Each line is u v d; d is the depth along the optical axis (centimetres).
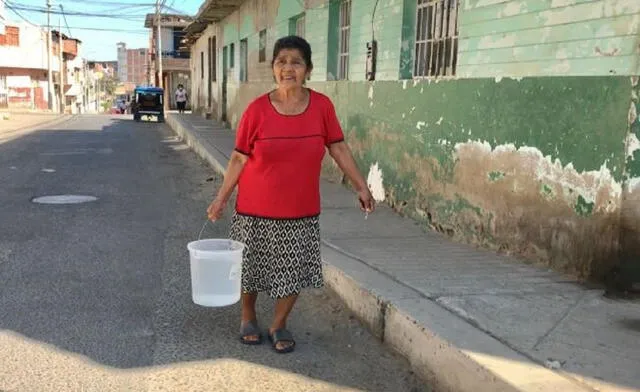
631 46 403
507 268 493
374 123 813
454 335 351
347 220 699
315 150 380
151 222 769
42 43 4909
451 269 493
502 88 530
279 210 384
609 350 335
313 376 364
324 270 520
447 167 624
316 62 1081
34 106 4909
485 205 562
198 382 351
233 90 2003
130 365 371
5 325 425
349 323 448
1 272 545
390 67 774
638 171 405
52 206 845
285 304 399
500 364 314
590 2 435
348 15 964
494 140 544
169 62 4969
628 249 414
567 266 467
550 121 474
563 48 462
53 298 482
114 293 498
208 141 1557
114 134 2203
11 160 1337
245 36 1803
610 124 418
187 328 430
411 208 708
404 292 432
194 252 399
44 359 375
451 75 645
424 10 713
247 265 395
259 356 389
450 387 338
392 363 385
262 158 377
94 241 662
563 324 371
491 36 550
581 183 446
